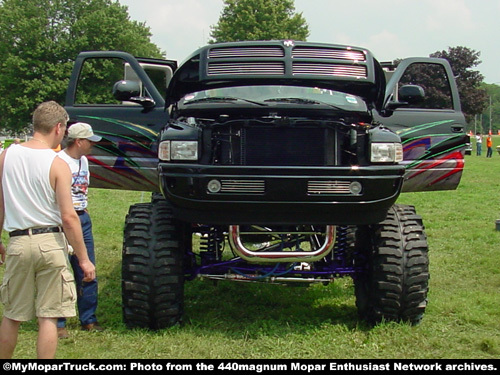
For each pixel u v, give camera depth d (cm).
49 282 350
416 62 613
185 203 417
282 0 4256
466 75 4656
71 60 4378
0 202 364
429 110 595
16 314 352
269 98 469
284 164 440
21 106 4141
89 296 465
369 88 511
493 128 13275
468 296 550
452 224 995
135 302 439
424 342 424
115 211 1201
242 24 4119
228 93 481
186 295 577
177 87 536
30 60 4197
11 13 4256
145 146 577
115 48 4509
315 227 474
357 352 410
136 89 538
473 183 1775
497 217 1070
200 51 500
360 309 495
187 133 421
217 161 443
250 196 408
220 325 476
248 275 476
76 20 4441
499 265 672
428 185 598
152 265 438
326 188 411
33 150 357
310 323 480
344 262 495
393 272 443
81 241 356
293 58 488
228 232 451
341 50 499
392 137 429
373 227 464
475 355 405
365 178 411
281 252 440
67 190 354
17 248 347
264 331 454
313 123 441
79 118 594
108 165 589
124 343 426
